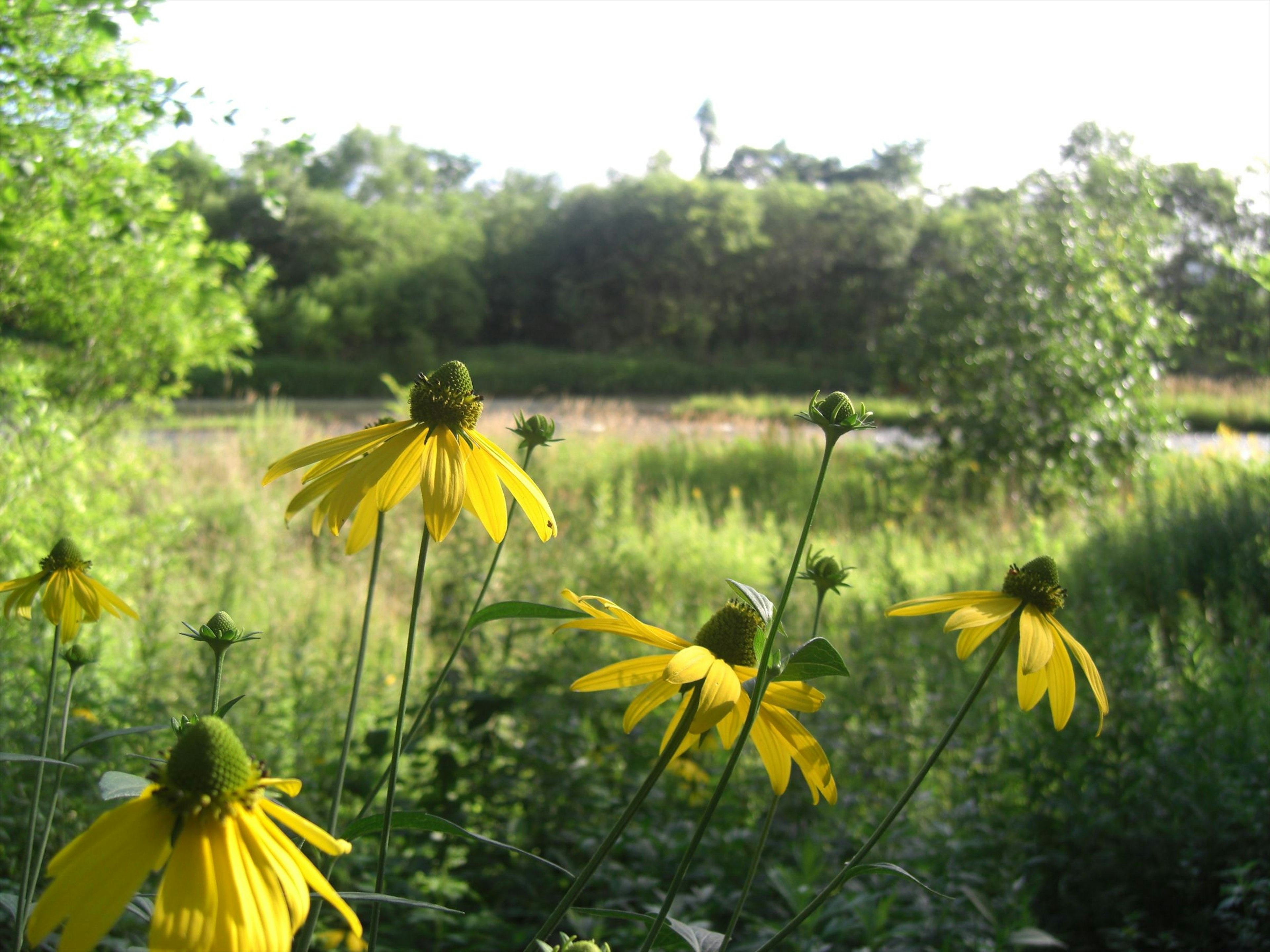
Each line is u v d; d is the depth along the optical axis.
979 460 10.32
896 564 6.63
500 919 2.95
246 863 0.75
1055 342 10.22
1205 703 3.55
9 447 5.24
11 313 5.99
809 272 47.91
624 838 3.22
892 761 3.77
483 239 49.16
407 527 7.36
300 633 4.40
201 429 15.12
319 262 41.88
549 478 10.12
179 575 6.49
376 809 3.48
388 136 58.91
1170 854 3.16
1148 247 10.59
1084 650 1.27
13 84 4.76
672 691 1.15
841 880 1.03
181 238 6.41
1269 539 6.46
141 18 4.64
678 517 8.55
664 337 48.00
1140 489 9.06
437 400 1.22
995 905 2.70
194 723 0.99
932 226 48.38
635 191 47.84
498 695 3.77
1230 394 19.52
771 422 13.55
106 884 0.72
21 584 1.48
